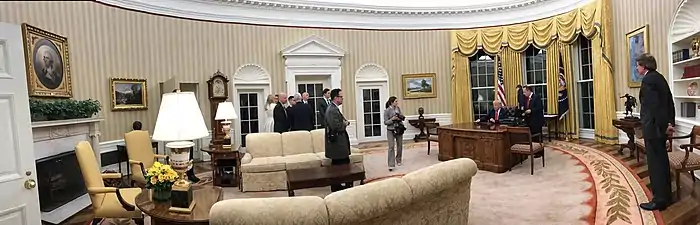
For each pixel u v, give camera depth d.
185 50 8.15
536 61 10.18
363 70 10.36
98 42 6.64
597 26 8.09
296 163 5.77
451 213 3.23
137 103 7.32
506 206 4.36
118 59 7.00
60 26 5.96
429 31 10.77
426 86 10.80
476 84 10.89
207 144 8.30
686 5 5.60
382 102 10.62
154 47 7.64
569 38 9.05
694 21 5.60
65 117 5.11
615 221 3.69
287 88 9.45
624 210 3.96
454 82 10.78
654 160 3.92
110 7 6.88
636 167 5.85
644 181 5.02
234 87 8.87
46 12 5.74
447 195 3.14
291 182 4.52
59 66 5.80
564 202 4.39
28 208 2.98
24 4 5.44
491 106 10.77
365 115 10.58
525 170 6.22
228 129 6.46
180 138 2.78
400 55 10.65
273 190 5.70
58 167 4.75
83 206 4.90
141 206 2.92
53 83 5.63
